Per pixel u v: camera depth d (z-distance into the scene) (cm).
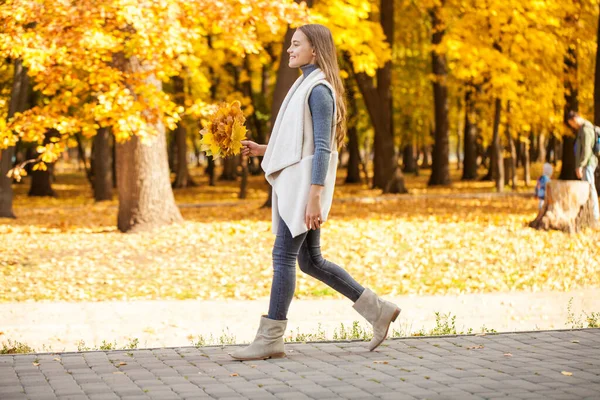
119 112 1210
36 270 1154
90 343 701
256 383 397
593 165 1494
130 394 374
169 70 1270
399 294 974
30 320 809
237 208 2350
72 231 1633
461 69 2239
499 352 476
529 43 2156
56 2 1174
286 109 469
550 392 367
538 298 921
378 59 1944
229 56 2480
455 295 956
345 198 2483
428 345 503
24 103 1966
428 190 3203
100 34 1189
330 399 360
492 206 2208
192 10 1280
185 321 809
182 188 3831
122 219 1596
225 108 487
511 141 2998
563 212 1496
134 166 1583
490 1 2088
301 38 473
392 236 1443
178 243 1375
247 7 1270
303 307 877
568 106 2597
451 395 362
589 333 546
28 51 1151
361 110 3988
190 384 396
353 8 1848
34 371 432
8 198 2073
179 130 3844
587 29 2284
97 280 1079
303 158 460
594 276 1084
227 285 1055
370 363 445
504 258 1223
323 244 1351
